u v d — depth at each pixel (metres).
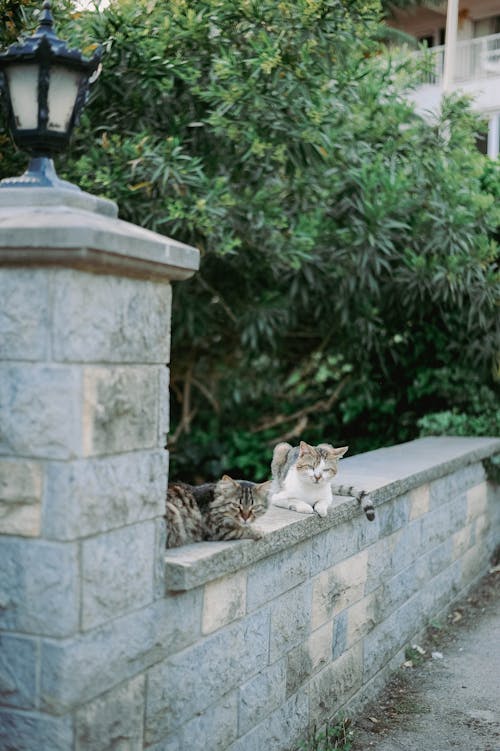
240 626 3.39
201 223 5.88
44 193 2.71
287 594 3.77
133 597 2.73
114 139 5.91
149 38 5.91
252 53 5.99
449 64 12.98
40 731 2.49
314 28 5.93
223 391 9.70
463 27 17.48
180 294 7.80
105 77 5.98
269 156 6.16
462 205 7.25
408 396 8.25
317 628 4.09
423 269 7.11
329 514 4.04
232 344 9.38
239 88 5.72
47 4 2.83
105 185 5.80
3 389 2.49
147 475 2.78
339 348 8.99
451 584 6.30
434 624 5.86
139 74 6.01
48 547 2.45
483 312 7.51
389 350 8.40
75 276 2.43
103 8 5.99
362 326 7.98
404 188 6.87
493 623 6.05
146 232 2.82
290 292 7.80
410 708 4.62
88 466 2.50
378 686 4.86
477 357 7.62
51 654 2.46
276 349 9.16
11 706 2.53
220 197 5.99
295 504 3.99
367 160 6.94
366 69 6.92
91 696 2.56
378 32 7.91
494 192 7.93
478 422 7.68
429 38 18.16
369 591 4.73
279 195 6.97
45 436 2.44
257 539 3.36
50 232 2.35
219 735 3.28
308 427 9.26
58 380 2.42
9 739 2.53
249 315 8.09
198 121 6.36
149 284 2.78
